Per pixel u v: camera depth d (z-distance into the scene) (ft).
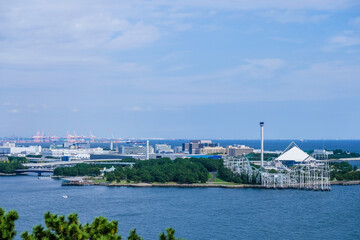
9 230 284.00
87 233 307.17
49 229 304.71
